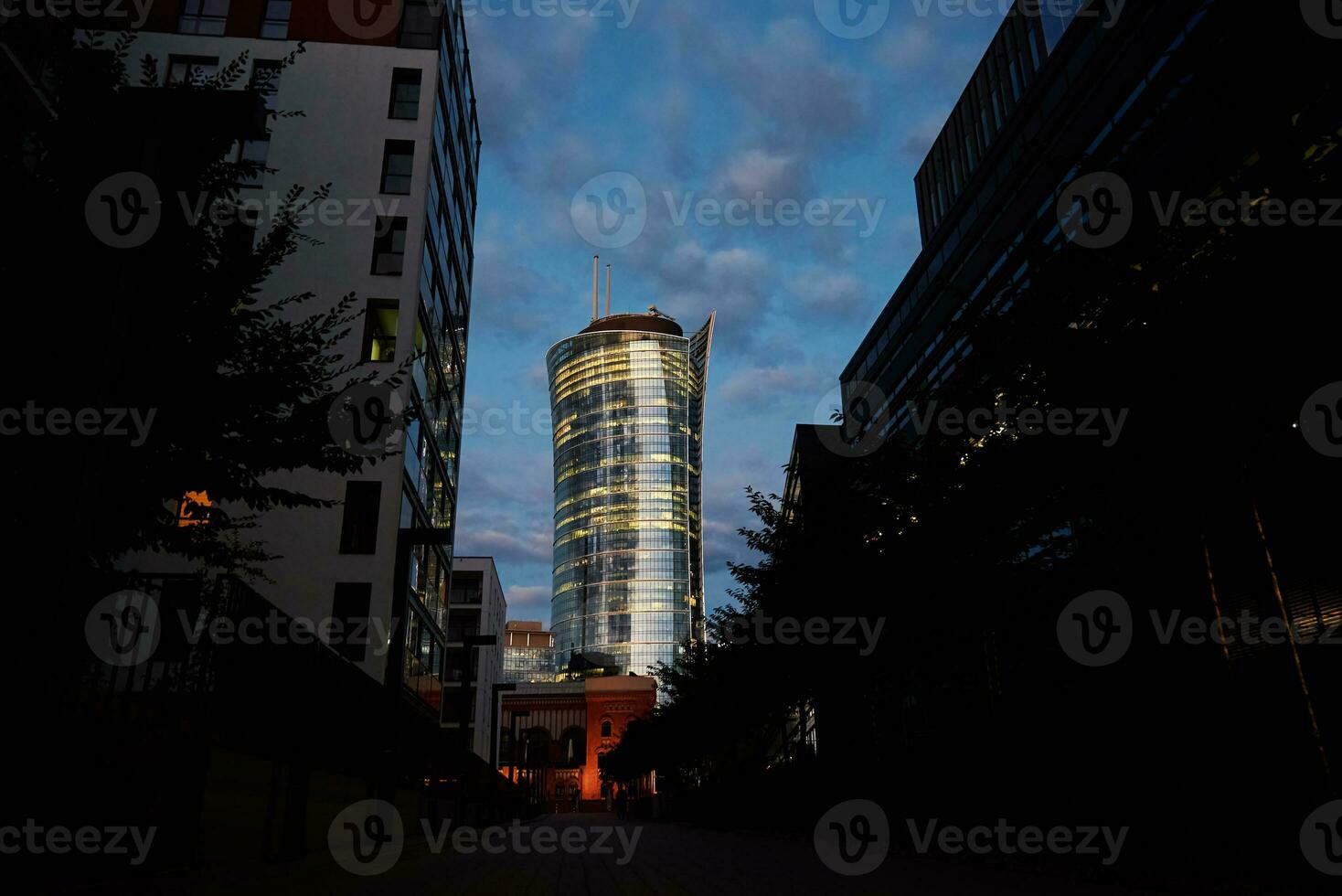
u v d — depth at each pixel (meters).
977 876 9.81
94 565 9.28
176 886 7.47
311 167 35.66
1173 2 18.70
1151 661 11.58
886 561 17.77
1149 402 9.07
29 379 8.07
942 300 34.34
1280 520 10.95
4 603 8.12
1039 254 10.84
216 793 9.55
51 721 7.14
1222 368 8.59
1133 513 10.96
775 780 26.16
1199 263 8.84
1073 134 23.78
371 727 16.97
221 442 9.34
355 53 37.78
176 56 36.56
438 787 25.45
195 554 10.67
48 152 8.87
